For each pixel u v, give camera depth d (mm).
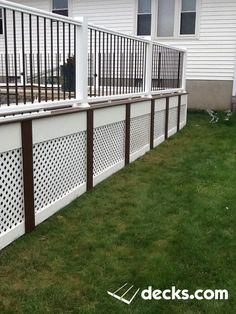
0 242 3014
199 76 11492
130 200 4145
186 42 11430
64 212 3777
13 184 3152
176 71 8258
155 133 6852
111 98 4871
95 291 2541
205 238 3279
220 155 6156
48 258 2932
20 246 3092
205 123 9250
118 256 2990
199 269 2807
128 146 5520
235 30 10875
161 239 3275
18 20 10828
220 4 10875
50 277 2689
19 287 2566
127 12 11805
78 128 4047
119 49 5609
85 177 4332
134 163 5664
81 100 4129
